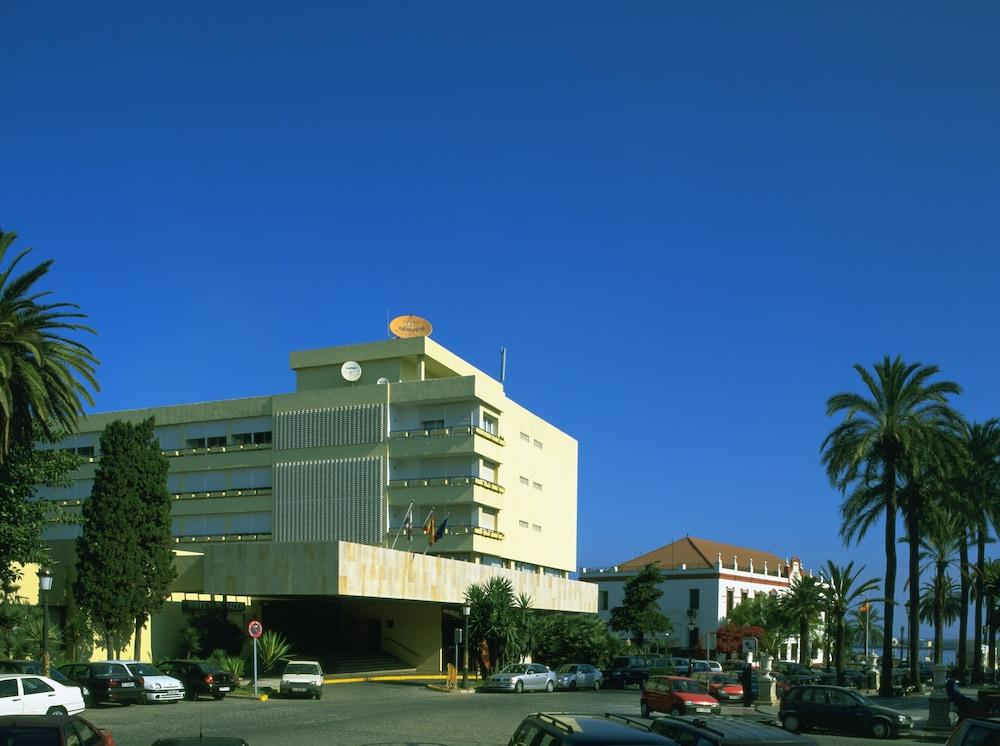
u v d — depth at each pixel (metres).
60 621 46.06
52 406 36.62
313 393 67.00
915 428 46.97
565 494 80.81
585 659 68.44
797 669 68.19
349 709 34.78
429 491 63.19
